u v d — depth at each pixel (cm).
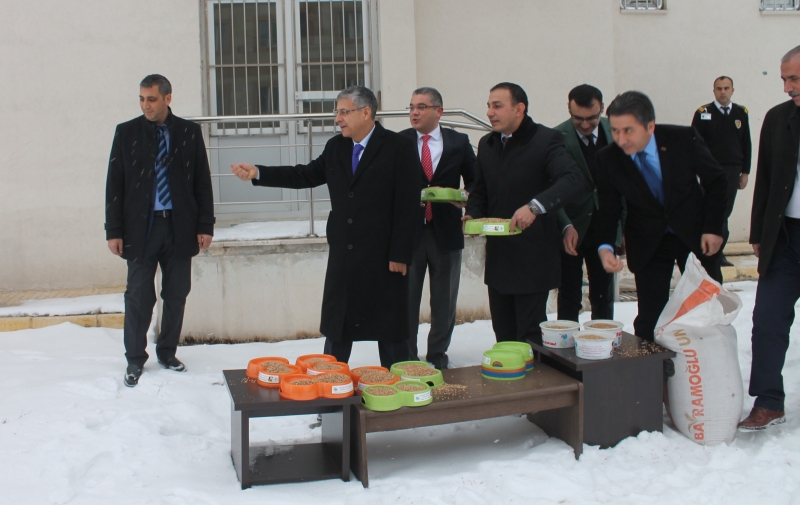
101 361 530
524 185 415
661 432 384
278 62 726
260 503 312
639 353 379
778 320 383
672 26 872
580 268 493
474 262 649
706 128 786
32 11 680
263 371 354
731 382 373
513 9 757
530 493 319
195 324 602
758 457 350
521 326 431
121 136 490
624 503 312
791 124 372
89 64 688
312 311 613
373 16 730
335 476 342
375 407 332
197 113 697
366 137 415
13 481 332
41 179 693
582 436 363
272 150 729
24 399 431
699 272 384
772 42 898
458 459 364
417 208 416
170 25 692
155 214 491
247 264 604
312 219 617
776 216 378
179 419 418
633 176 402
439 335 518
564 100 768
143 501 314
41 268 699
